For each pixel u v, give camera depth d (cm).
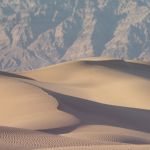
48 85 14412
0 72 15912
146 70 18925
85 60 18775
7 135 5912
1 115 10031
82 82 16212
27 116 9594
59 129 8488
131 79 16288
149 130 10356
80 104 11525
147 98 14250
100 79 16525
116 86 15125
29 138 5847
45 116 9288
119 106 12444
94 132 8031
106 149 5184
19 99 10875
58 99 10962
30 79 16362
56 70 18125
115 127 9031
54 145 5631
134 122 10819
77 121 9094
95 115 10644
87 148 5234
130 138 7694
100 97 14062
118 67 18450
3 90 11669
